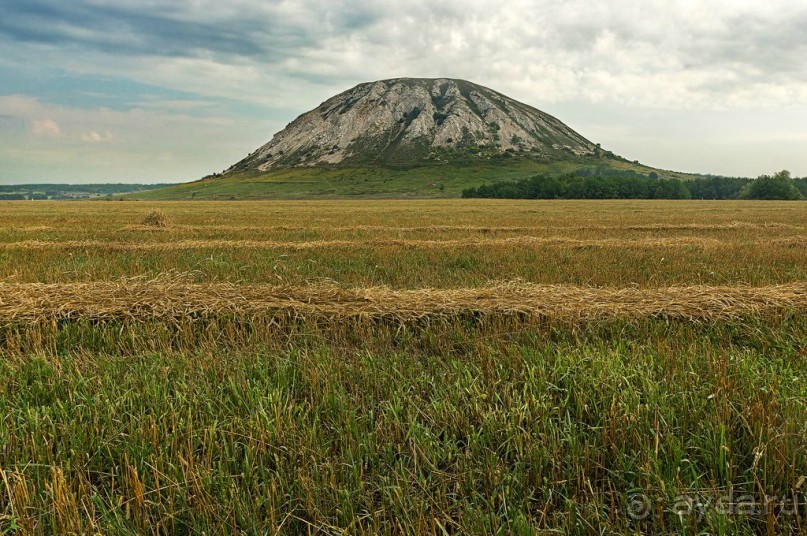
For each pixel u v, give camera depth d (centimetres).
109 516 260
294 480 280
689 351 462
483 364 451
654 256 1223
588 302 636
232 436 316
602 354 441
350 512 259
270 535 248
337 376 419
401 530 242
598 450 302
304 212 4134
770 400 345
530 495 271
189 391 383
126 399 369
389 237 1817
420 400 376
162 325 573
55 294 650
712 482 273
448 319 605
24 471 291
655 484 274
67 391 395
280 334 583
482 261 1145
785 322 578
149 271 959
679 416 341
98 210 4675
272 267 1028
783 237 1712
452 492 284
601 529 251
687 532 246
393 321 596
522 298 652
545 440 316
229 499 268
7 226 2361
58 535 247
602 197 10250
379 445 318
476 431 336
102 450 315
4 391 394
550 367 416
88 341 547
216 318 594
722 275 934
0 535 249
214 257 1203
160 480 282
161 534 259
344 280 910
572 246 1456
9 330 552
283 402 370
